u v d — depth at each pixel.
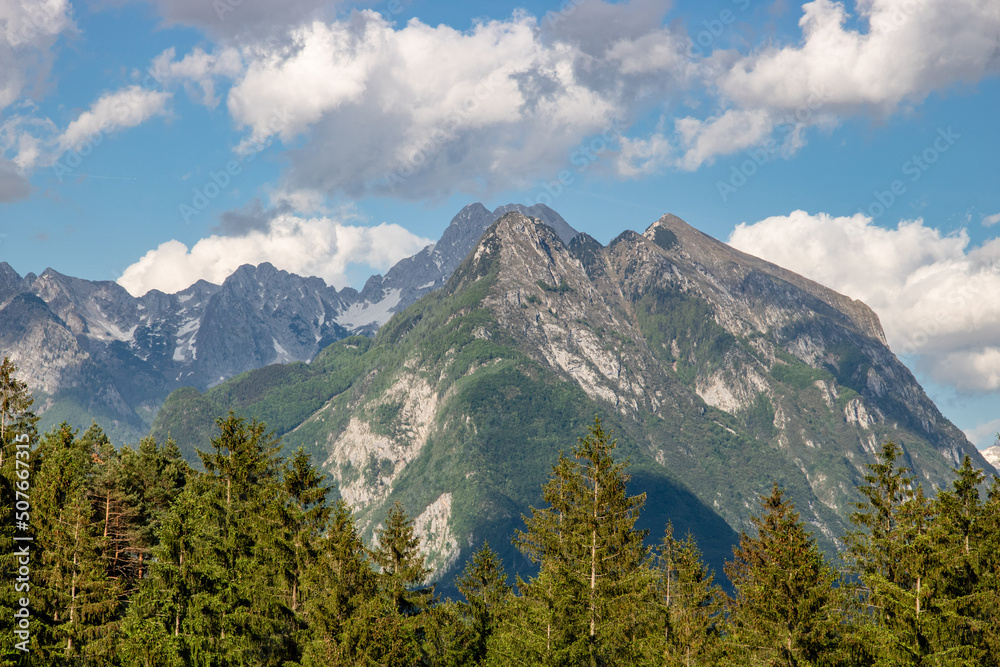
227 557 74.25
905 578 72.06
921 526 73.88
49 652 71.62
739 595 74.44
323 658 67.94
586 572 75.56
